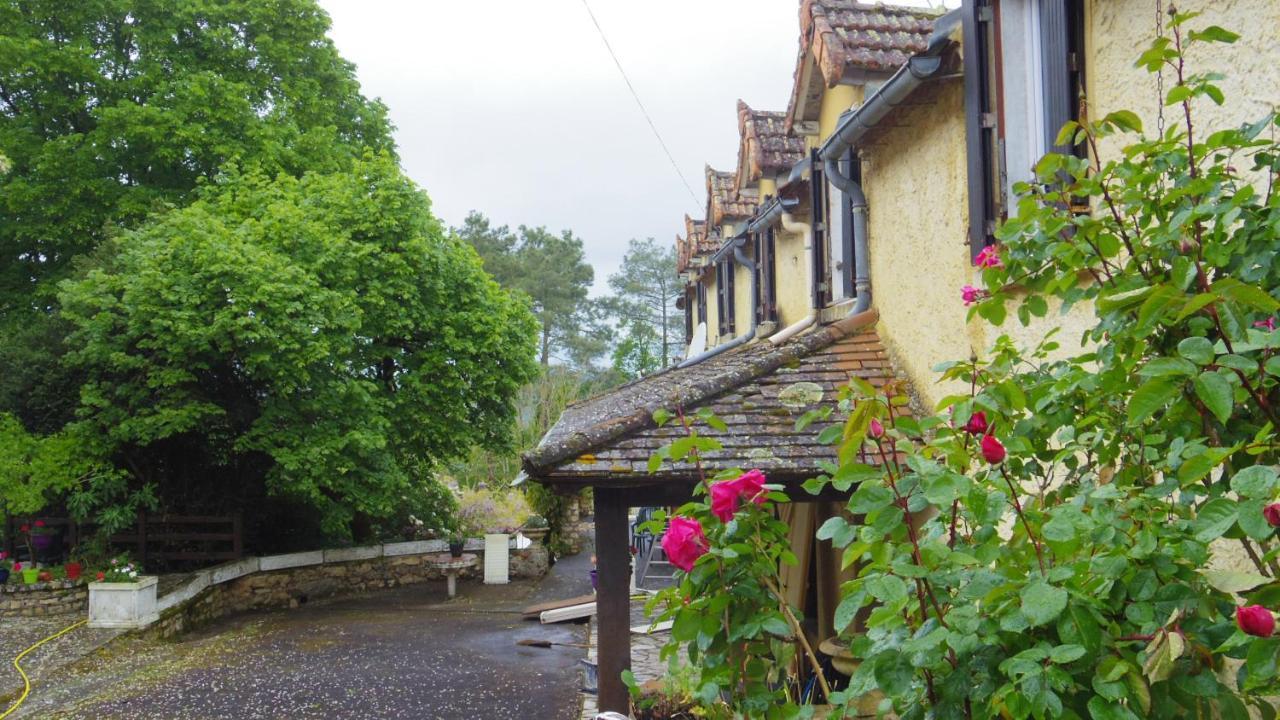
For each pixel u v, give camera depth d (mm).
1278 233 2572
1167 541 2104
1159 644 1883
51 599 13328
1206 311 2229
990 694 2035
